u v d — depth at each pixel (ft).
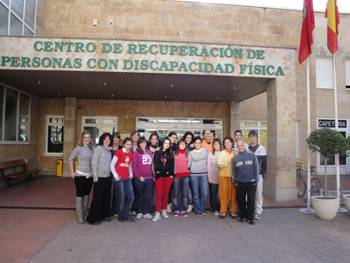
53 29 35.88
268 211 21.42
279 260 12.65
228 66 23.95
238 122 40.06
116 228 16.83
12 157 31.14
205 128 40.83
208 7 38.17
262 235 15.94
